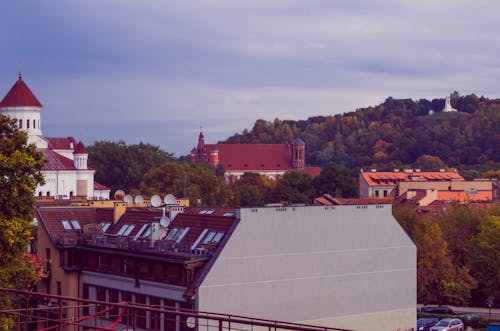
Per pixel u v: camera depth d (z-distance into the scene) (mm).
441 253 106500
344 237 68000
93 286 70562
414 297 72562
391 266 71125
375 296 69812
